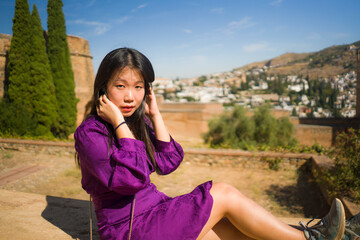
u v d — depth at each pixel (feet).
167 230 3.88
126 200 4.17
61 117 51.08
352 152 16.80
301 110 342.03
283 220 6.84
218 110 66.69
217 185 4.46
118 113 3.97
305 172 27.63
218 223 4.73
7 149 38.68
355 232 4.34
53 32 50.34
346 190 16.53
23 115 45.32
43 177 28.09
